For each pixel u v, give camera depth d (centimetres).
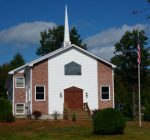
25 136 3384
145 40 5609
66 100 5075
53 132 3584
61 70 5097
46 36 9769
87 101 5119
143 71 5725
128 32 5644
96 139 3222
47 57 5056
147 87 6262
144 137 3350
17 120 4581
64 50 5106
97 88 5159
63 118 4994
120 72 5800
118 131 3462
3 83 9144
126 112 5153
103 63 5203
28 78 5228
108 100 5172
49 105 5034
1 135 3469
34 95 5016
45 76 5053
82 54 5150
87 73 5147
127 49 5681
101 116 3434
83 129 3728
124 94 7356
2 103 4359
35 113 4981
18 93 5525
